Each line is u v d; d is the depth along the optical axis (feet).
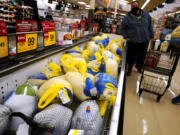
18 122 1.92
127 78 10.55
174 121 6.16
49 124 1.85
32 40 3.08
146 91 7.82
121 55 6.07
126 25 9.40
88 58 4.52
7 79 2.29
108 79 2.77
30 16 7.02
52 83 2.30
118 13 34.99
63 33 4.56
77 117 2.14
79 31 6.24
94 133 2.03
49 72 3.00
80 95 2.53
